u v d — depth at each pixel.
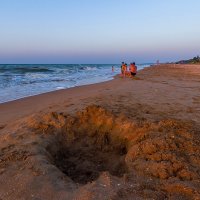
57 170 3.94
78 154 5.17
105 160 5.00
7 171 3.89
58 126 5.57
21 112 9.14
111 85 17.59
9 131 5.72
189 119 6.37
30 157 4.19
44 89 18.34
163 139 4.51
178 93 11.05
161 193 3.26
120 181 3.55
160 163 3.88
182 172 3.67
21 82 23.69
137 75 27.00
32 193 3.38
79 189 3.43
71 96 12.92
